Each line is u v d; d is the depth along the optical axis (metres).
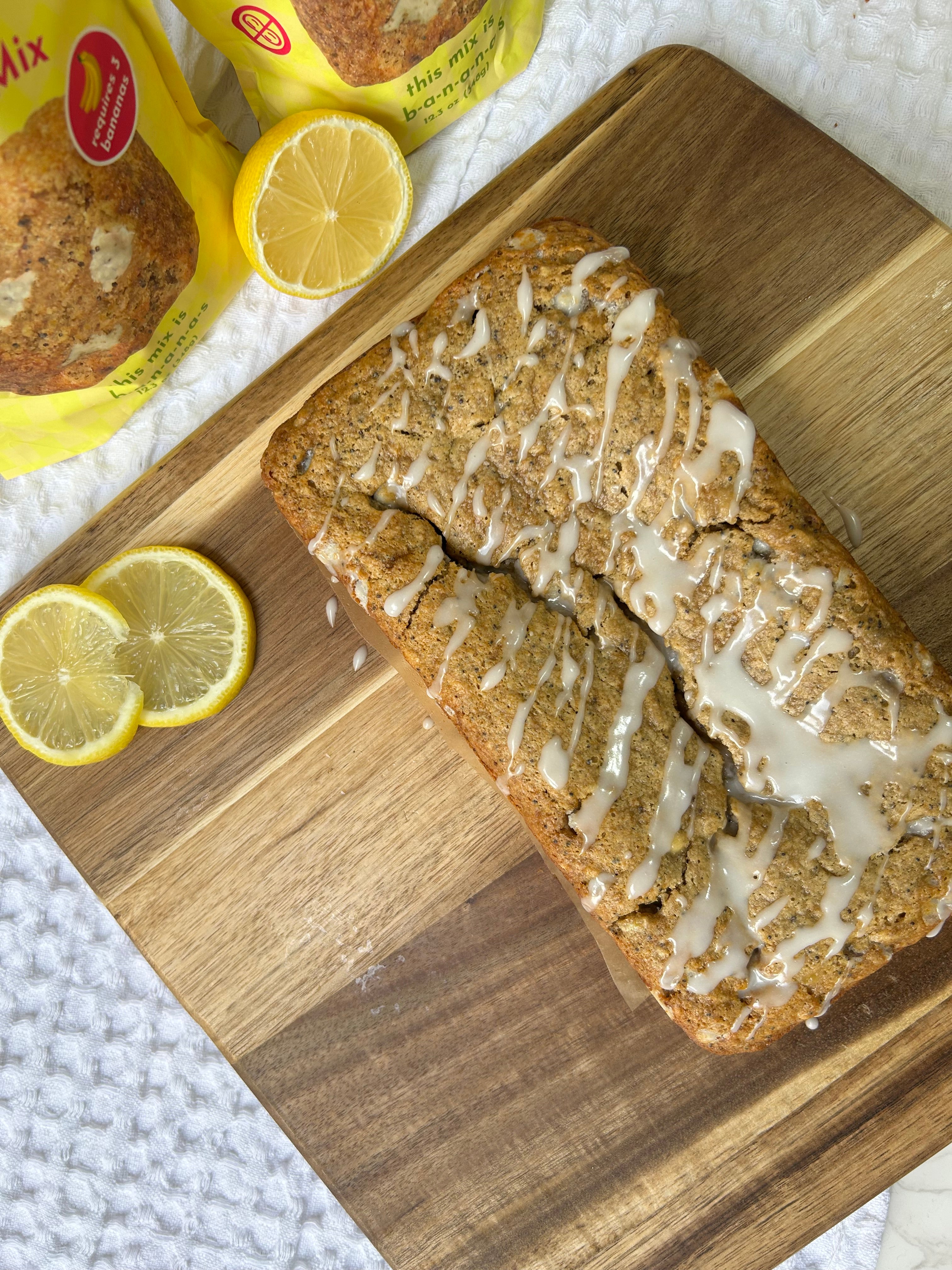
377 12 0.32
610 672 0.32
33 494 0.39
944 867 0.31
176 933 0.37
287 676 0.37
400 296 0.36
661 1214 0.35
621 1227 0.35
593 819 0.31
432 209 0.38
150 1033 0.40
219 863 0.37
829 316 0.35
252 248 0.35
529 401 0.32
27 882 0.40
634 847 0.31
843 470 0.35
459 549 0.32
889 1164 0.34
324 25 0.32
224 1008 0.37
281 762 0.37
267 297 0.38
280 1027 0.37
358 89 0.34
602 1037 0.36
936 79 0.36
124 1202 0.40
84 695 0.36
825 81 0.37
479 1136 0.36
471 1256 0.36
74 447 0.37
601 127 0.35
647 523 0.31
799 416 0.35
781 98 0.37
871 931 0.31
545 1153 0.36
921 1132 0.34
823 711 0.31
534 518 0.32
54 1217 0.40
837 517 0.35
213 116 0.38
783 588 0.31
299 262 0.36
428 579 0.32
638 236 0.35
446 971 0.36
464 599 0.32
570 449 0.32
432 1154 0.36
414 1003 0.37
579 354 0.32
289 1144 0.40
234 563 0.37
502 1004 0.36
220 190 0.35
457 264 0.36
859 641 0.31
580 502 0.32
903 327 0.34
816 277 0.35
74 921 0.40
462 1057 0.36
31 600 0.36
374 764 0.37
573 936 0.36
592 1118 0.36
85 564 0.37
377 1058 0.37
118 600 0.37
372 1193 0.36
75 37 0.28
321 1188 0.40
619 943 0.32
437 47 0.34
